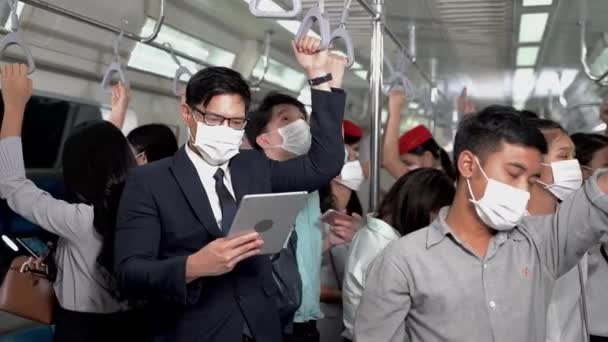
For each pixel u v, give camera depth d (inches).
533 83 277.7
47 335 101.8
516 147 55.9
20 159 83.8
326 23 70.3
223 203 65.9
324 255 112.5
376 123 110.2
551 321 70.6
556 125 78.7
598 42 175.8
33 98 106.0
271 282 69.3
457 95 330.3
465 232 60.2
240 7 137.5
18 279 86.8
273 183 72.9
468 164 58.8
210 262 56.5
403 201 81.7
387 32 139.2
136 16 120.0
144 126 115.5
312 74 72.9
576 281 72.8
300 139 89.8
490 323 57.6
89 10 108.3
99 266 81.0
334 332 111.3
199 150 65.4
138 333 84.0
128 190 65.6
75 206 80.0
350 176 112.9
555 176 75.8
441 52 202.1
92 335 82.6
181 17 131.9
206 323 64.3
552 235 60.1
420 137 162.7
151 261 60.3
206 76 64.1
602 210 56.3
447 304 58.1
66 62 113.0
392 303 60.6
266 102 94.3
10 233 98.7
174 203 64.5
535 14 146.0
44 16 101.9
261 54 177.6
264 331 66.7
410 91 147.6
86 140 79.3
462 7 140.2
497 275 58.6
